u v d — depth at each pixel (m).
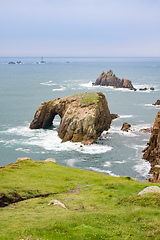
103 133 130.62
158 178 66.00
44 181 56.00
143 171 86.56
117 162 94.88
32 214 33.25
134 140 119.75
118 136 126.00
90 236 23.06
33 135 129.38
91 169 89.06
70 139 120.00
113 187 47.44
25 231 25.31
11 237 24.00
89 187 52.72
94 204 39.09
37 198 44.69
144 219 27.05
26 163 71.81
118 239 22.58
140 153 103.62
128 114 175.12
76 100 138.00
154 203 31.61
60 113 140.50
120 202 35.97
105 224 26.23
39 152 105.38
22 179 54.44
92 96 139.62
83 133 119.06
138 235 23.58
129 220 27.58
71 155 102.12
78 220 27.27
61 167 71.94
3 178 52.84
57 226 25.67
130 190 44.38
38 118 141.00
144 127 141.00
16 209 37.28
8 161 96.38
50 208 36.72
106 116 140.88
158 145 88.38
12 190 45.25
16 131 135.75
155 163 86.25
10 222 29.50
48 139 122.94
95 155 101.94
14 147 111.38
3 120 157.75
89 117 121.00
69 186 54.38
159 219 26.78
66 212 33.28
